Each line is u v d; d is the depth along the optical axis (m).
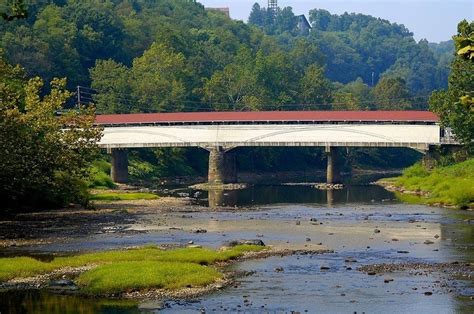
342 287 50.69
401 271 55.81
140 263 55.31
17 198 94.25
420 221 85.31
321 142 141.88
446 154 137.00
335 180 147.12
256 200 116.88
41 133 95.75
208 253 61.12
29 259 58.12
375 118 139.38
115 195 115.19
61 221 85.81
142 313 44.53
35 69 188.00
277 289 50.19
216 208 102.12
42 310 45.22
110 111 182.38
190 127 149.38
